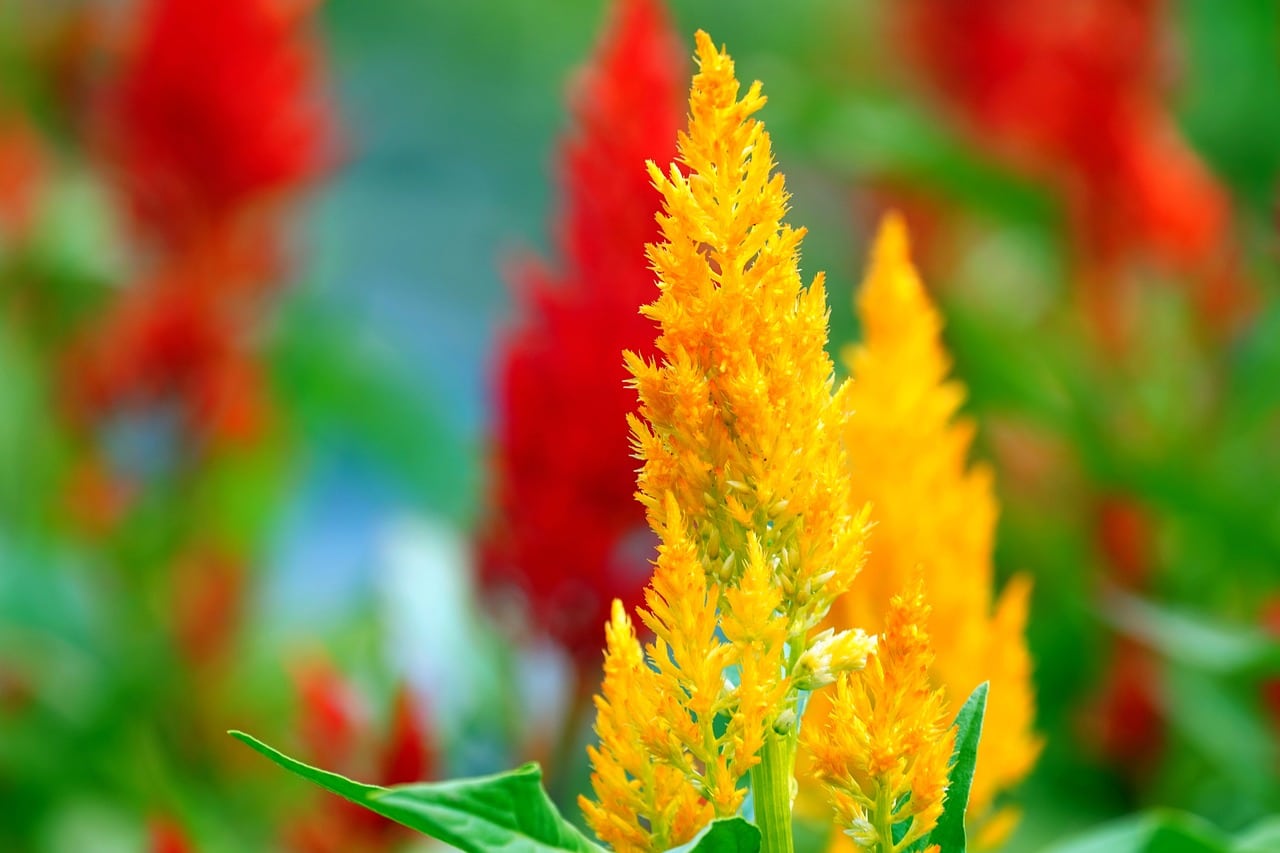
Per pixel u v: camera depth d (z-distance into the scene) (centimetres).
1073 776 259
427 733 170
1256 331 302
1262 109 369
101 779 271
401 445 373
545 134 826
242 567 293
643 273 176
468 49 806
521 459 182
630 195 174
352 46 803
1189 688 244
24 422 340
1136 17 301
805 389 115
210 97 298
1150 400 300
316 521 559
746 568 114
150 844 165
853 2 528
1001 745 132
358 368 365
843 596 133
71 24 391
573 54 775
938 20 359
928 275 350
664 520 115
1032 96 320
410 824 112
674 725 115
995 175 308
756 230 114
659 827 116
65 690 277
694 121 115
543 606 187
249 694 289
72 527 324
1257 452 283
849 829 115
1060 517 277
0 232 359
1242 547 243
